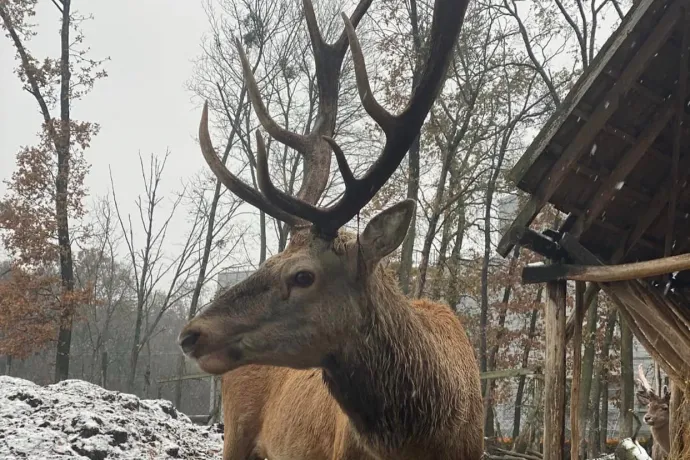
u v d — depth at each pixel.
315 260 3.87
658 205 5.59
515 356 21.89
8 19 19.30
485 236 20.42
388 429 3.88
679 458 5.14
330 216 3.88
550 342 5.50
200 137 4.13
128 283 34.06
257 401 5.98
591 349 16.94
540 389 16.84
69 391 8.40
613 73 5.13
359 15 5.01
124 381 41.78
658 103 5.30
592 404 22.09
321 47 4.91
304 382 5.20
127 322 39.41
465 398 4.16
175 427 8.55
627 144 5.41
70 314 19.27
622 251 5.79
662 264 4.71
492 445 15.77
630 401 17.27
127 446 7.12
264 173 3.80
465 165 19.14
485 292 20.36
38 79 19.53
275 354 3.83
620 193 5.57
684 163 5.54
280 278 3.85
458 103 18.28
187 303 40.78
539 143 5.44
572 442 5.41
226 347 3.78
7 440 6.43
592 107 5.27
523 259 21.58
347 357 3.87
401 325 3.96
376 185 3.88
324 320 3.83
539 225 21.55
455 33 3.83
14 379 8.70
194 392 40.31
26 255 18.95
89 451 6.53
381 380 3.87
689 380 5.12
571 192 5.61
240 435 6.04
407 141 3.90
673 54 5.18
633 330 5.51
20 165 19.20
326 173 4.62
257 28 22.70
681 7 4.82
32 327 18.53
